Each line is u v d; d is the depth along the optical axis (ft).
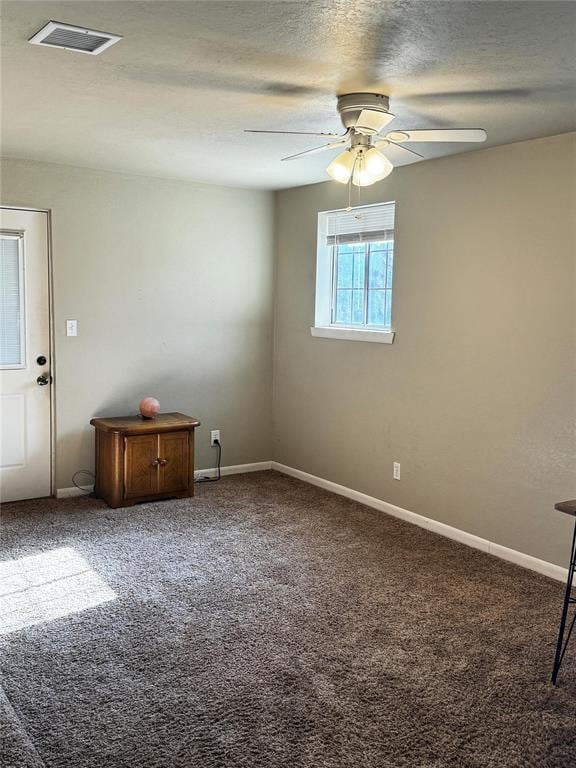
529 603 11.21
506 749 7.52
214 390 18.51
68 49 8.07
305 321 18.10
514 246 12.65
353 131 9.72
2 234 15.21
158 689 8.53
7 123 11.70
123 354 16.96
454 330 13.93
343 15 6.96
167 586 11.57
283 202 18.61
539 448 12.44
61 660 9.16
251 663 9.18
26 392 15.93
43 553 12.92
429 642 9.84
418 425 14.92
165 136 12.52
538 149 12.13
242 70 8.72
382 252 15.99
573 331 11.77
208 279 18.02
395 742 7.60
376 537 14.23
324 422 17.67
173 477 16.34
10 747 7.13
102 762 7.18
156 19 7.14
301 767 7.16
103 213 16.24
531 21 7.00
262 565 12.58
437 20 7.01
